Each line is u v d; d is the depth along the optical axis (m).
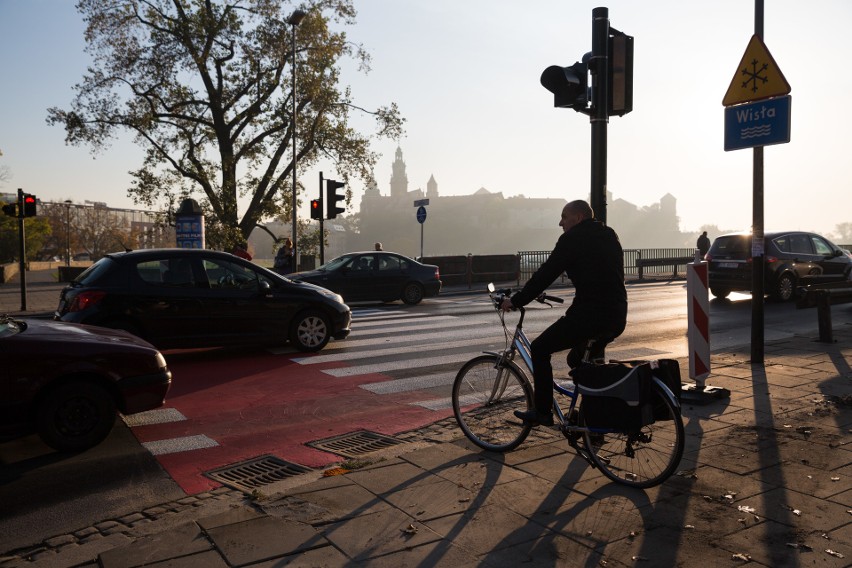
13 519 4.00
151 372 5.63
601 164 5.79
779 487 3.93
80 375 5.35
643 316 13.85
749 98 6.99
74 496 4.36
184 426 6.01
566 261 4.18
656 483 3.97
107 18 26.33
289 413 6.42
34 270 55.03
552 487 4.02
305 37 27.66
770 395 6.14
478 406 5.00
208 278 9.00
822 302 9.11
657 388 3.99
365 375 8.11
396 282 17.25
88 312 8.27
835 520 3.47
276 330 9.38
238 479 4.65
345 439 5.56
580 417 4.21
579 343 4.27
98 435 5.35
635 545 3.23
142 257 8.75
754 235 7.46
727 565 3.03
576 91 5.70
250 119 28.83
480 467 4.39
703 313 6.11
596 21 5.75
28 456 5.20
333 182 22.05
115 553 3.22
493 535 3.37
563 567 3.04
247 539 3.33
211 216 27.66
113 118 27.19
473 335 11.26
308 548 3.23
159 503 4.19
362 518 3.58
